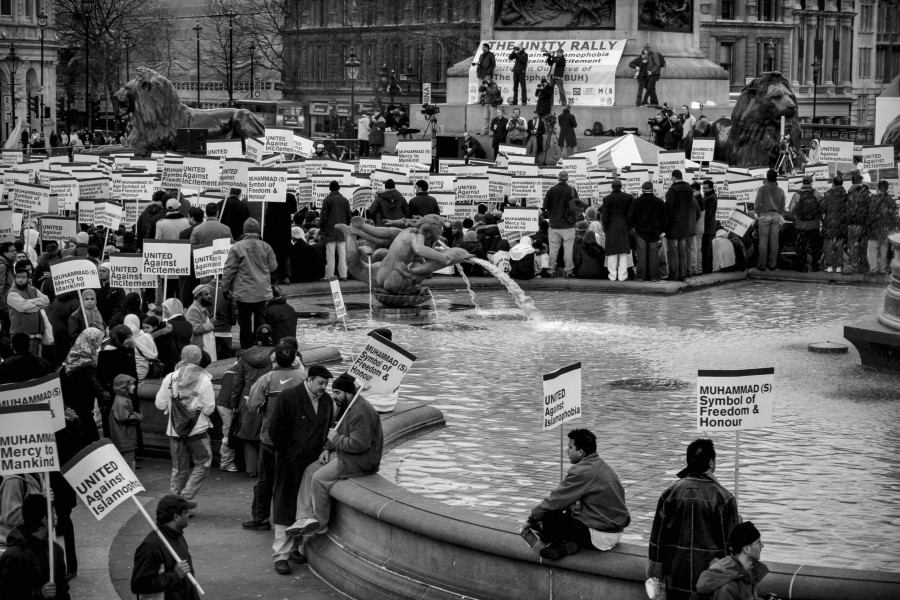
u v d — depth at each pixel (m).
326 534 19.25
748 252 46.66
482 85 82.31
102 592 18.25
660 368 29.52
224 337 29.67
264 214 37.66
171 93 74.75
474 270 43.62
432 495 19.62
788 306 39.16
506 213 42.38
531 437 23.23
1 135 166.00
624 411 25.25
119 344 23.73
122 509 21.89
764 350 31.70
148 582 15.29
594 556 15.88
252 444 23.53
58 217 39.09
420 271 36.91
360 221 38.25
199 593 16.36
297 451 19.19
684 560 14.83
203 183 38.69
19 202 40.28
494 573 16.56
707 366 29.67
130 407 23.48
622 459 21.67
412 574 17.44
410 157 51.78
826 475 20.73
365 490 18.47
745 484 20.20
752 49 174.25
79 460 15.78
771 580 14.99
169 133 74.81
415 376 28.58
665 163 48.59
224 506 22.11
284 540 19.11
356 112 161.50
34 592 15.55
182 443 22.05
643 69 77.31
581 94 79.56
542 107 76.62
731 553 13.91
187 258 29.27
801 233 45.38
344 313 33.09
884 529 18.02
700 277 43.97
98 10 170.62
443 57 169.00
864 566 16.52
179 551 15.66
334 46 180.75
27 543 15.59
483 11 83.00
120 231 43.59
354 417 19.09
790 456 21.88
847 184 55.97
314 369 19.52
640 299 40.81
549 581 16.16
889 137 67.00
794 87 182.88
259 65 188.25
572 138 74.50
